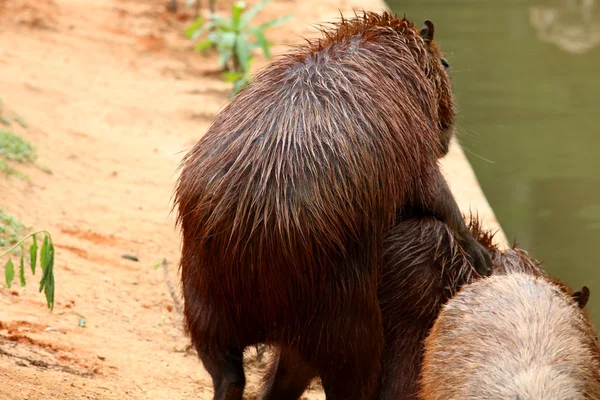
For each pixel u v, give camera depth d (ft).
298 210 24.73
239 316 25.90
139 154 57.52
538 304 24.27
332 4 111.45
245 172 25.27
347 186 25.29
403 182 27.09
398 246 29.04
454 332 24.58
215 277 25.73
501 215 61.46
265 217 24.75
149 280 41.57
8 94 60.64
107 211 47.70
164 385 32.22
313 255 24.91
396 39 30.04
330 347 25.80
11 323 32.78
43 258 27.58
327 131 25.79
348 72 27.71
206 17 96.37
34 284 36.65
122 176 53.31
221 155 25.82
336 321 25.63
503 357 22.30
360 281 25.76
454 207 29.48
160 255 44.50
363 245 25.77
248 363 36.73
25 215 42.96
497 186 66.08
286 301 25.23
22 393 26.94
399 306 28.94
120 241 44.62
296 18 104.01
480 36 107.45
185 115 67.21
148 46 84.48
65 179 50.11
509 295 24.89
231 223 25.08
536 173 68.13
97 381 30.53
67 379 29.73
